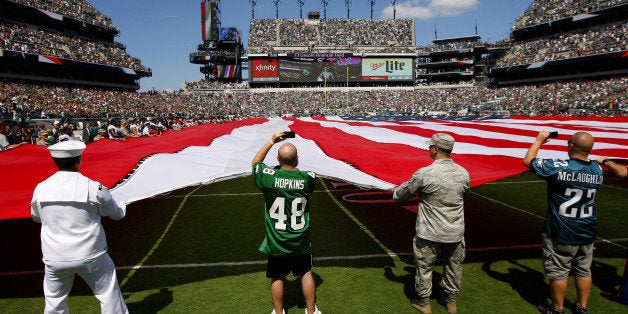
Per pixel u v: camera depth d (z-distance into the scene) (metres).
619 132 10.02
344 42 70.81
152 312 4.27
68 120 24.62
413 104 61.22
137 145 8.20
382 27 73.56
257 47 69.69
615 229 6.85
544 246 3.97
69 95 40.78
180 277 5.17
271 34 71.00
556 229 3.79
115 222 7.76
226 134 10.88
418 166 5.47
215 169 5.53
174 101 54.69
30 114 24.50
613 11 47.09
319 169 5.28
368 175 5.00
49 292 3.23
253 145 8.92
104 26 51.56
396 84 67.94
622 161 5.05
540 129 11.70
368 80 66.12
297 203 3.57
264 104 61.53
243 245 6.35
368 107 61.69
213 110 55.28
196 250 6.14
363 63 65.81
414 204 9.01
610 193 9.52
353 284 4.91
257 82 65.19
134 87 56.69
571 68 51.69
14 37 38.81
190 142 8.60
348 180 4.62
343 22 73.31
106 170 5.17
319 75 65.56
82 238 3.12
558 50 51.88
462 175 3.79
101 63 47.28
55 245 3.09
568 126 12.32
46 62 39.66
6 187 4.54
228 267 5.48
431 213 3.82
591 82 46.84
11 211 3.63
